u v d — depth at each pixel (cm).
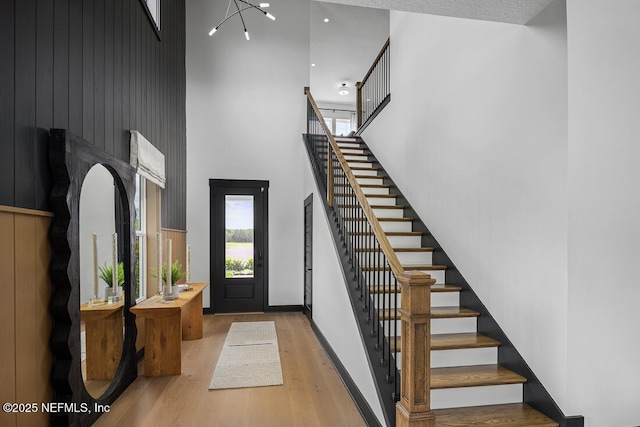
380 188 534
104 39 317
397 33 530
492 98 309
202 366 399
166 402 312
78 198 254
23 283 205
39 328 221
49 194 234
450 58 379
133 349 359
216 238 669
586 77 236
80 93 274
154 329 371
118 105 347
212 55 682
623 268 240
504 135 293
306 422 278
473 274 333
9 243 193
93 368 325
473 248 334
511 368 279
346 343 341
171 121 557
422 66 445
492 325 302
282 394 327
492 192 307
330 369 387
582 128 235
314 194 529
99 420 281
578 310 233
